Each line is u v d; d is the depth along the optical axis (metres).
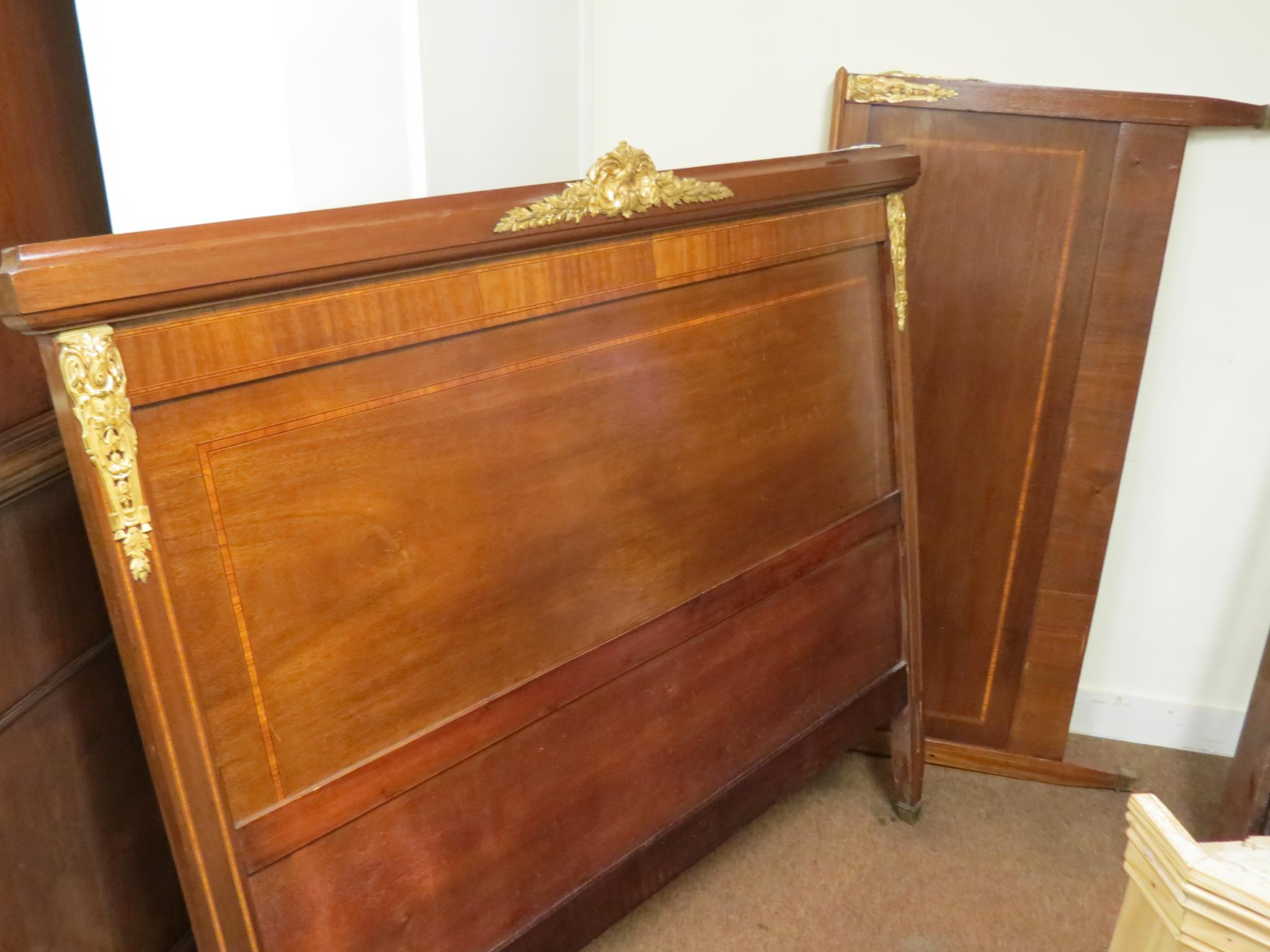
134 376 1.00
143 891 1.54
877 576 2.02
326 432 1.17
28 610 1.29
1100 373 2.08
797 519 1.82
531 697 1.43
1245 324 2.15
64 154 1.35
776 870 2.07
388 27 1.50
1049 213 2.02
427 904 1.36
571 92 2.17
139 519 1.02
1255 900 0.85
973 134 2.01
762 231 1.65
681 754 1.69
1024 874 2.08
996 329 2.11
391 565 1.25
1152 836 0.95
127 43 1.30
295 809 1.19
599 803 1.57
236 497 1.10
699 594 1.66
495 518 1.35
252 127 1.33
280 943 1.21
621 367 1.48
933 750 2.40
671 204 1.46
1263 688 2.06
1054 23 2.04
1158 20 2.00
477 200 1.24
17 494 1.24
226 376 1.07
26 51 1.27
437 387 1.27
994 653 2.32
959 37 2.09
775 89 2.21
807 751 1.92
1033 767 2.36
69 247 0.93
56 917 1.36
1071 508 2.17
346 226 1.11
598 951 1.86
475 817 1.40
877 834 2.18
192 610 1.08
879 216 1.87
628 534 1.53
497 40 1.81
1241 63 2.00
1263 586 2.33
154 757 1.09
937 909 1.99
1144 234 1.99
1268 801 2.02
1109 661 2.50
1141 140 1.94
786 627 1.84
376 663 1.25
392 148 1.55
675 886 2.02
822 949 1.88
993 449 2.19
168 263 0.98
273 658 1.16
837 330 1.84
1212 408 2.23
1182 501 2.31
